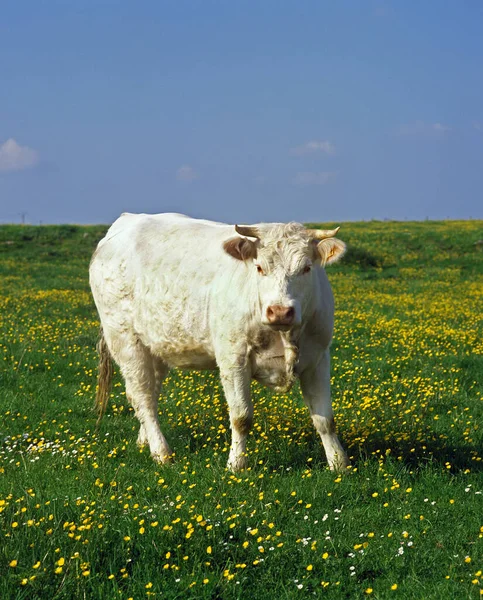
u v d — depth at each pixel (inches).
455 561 205.2
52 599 188.2
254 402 385.7
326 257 279.1
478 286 1116.5
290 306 267.3
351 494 255.4
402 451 303.3
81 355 520.7
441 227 1963.6
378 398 394.3
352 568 200.2
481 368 480.1
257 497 250.7
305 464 297.3
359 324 647.8
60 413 389.1
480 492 255.0
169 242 338.3
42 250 1512.1
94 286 368.2
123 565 205.5
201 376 458.9
